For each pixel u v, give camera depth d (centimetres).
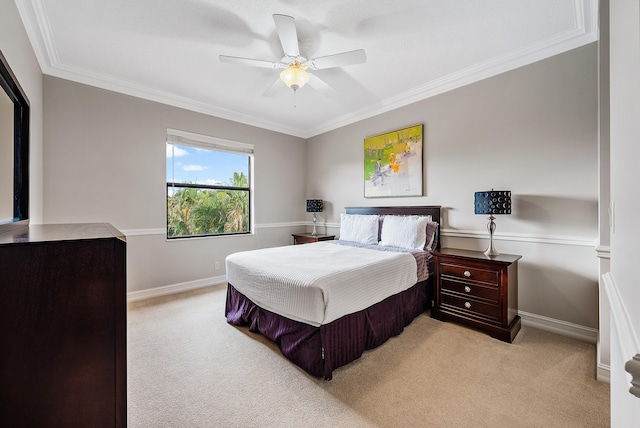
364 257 257
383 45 243
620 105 77
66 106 281
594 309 225
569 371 185
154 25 215
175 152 365
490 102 281
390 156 372
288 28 185
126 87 315
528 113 256
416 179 344
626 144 68
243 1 191
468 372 185
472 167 295
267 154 457
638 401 49
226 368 191
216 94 345
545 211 248
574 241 233
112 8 197
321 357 178
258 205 447
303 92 341
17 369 65
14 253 64
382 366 193
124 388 75
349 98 360
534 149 253
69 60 264
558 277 241
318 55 255
